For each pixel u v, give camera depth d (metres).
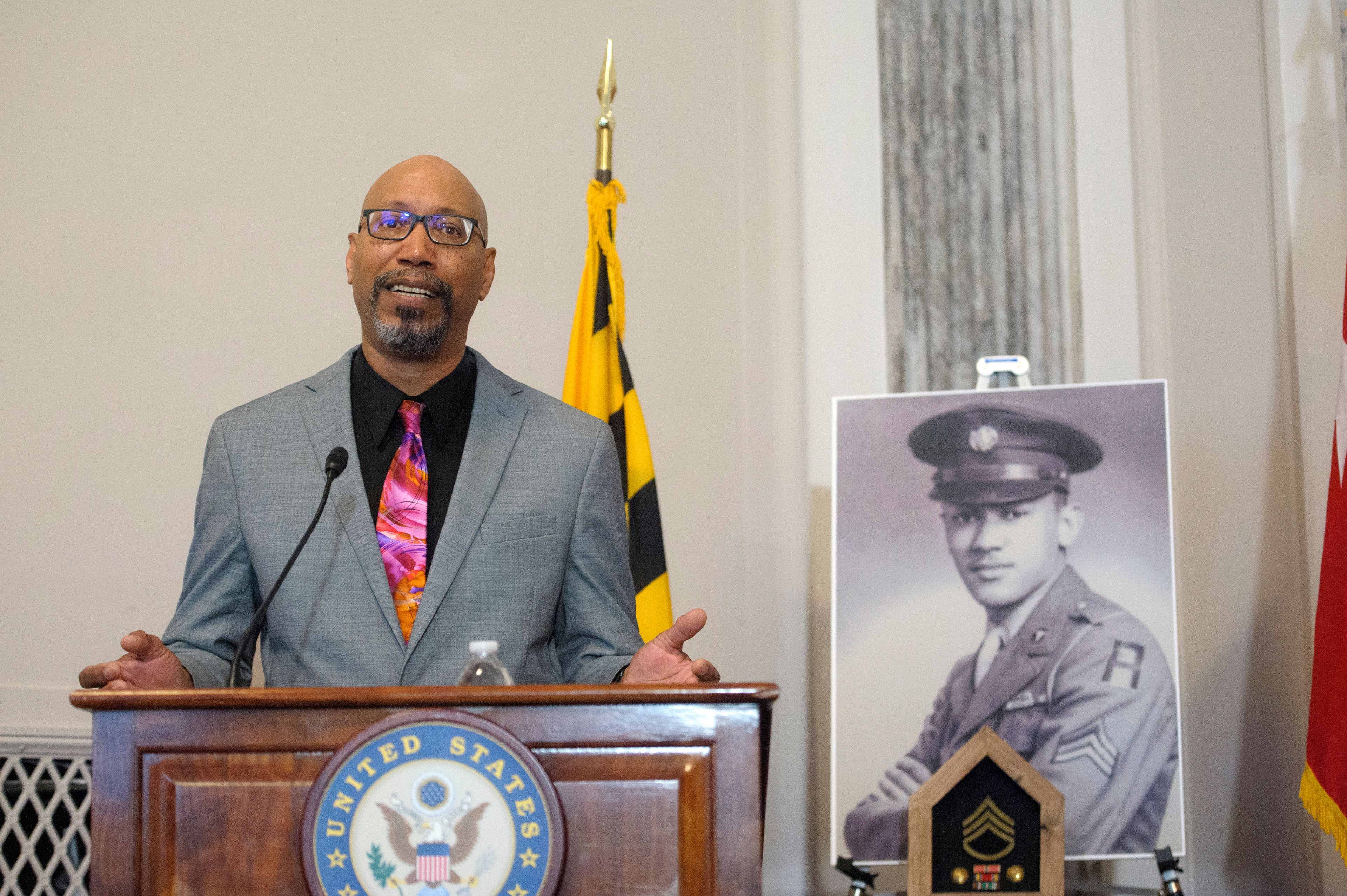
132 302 2.78
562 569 1.70
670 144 3.13
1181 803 2.48
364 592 1.59
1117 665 2.55
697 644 2.99
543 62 3.09
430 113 3.00
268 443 1.69
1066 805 2.49
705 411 3.07
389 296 1.73
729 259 3.14
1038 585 2.62
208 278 2.83
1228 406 3.00
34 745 2.59
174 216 2.83
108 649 2.67
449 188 1.79
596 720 1.10
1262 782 2.89
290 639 1.58
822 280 3.26
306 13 2.96
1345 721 2.44
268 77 2.92
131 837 1.07
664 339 3.05
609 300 2.68
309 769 1.08
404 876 1.03
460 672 1.58
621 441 2.62
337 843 1.03
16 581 2.65
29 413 2.71
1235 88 3.06
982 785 2.31
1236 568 2.96
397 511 1.69
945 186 3.29
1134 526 2.61
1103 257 3.25
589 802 1.08
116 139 2.82
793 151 3.22
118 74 2.84
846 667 2.65
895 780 2.58
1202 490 3.01
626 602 1.76
